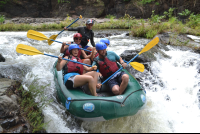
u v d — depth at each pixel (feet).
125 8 46.11
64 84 9.85
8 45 18.79
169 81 13.79
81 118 8.71
